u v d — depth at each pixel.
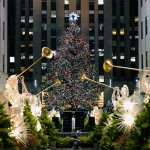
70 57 61.16
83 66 61.12
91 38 93.94
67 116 50.75
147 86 21.67
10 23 93.44
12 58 93.00
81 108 59.91
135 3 95.44
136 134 14.63
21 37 93.56
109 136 26.28
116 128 25.70
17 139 16.34
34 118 27.20
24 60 93.06
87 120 45.31
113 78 92.75
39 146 25.98
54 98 59.31
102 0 94.62
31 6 94.12
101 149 27.12
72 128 48.66
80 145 34.88
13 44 93.31
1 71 56.44
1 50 58.91
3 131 14.36
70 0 94.25
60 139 35.94
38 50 92.81
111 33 94.25
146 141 14.25
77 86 59.62
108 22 94.38
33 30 93.38
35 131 26.77
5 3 64.38
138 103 18.06
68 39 62.62
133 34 94.94
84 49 62.44
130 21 95.06
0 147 14.05
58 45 93.38
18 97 21.05
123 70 93.75
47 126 34.38
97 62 93.06
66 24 93.94
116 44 94.69
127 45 94.56
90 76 61.03
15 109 20.50
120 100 24.41
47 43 93.19
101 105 86.62
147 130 14.34
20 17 93.94
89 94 59.72
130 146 14.80
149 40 54.16
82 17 94.12
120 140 21.70
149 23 54.31
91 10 94.50
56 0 94.31
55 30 93.81
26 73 92.56
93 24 94.19
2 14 60.69
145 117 14.36
